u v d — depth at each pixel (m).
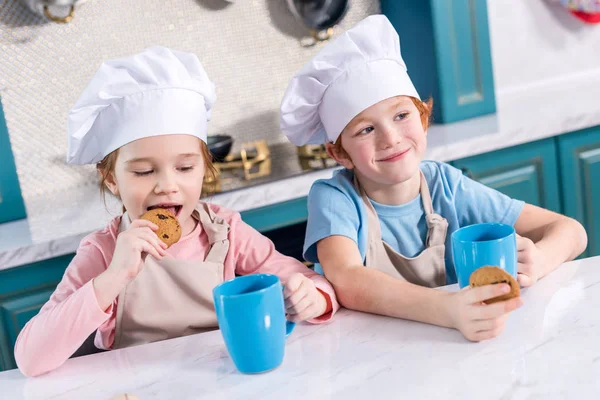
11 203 2.10
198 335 1.09
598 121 2.38
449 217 1.43
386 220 1.41
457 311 0.94
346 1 2.59
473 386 0.81
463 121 2.57
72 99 2.38
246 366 0.92
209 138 2.41
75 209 2.14
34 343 1.06
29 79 2.32
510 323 0.97
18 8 2.27
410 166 1.31
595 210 2.46
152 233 1.12
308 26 2.63
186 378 0.94
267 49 2.64
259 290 0.90
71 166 2.39
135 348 1.07
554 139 2.37
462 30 2.54
